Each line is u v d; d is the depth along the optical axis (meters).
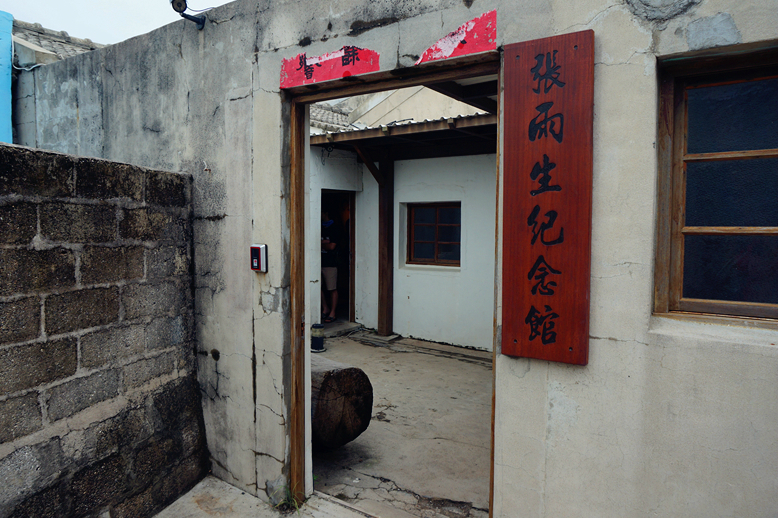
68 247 2.18
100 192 2.32
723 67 1.66
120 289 2.45
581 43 1.70
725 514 1.63
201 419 2.98
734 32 1.51
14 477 1.99
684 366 1.64
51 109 3.85
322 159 6.38
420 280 6.45
